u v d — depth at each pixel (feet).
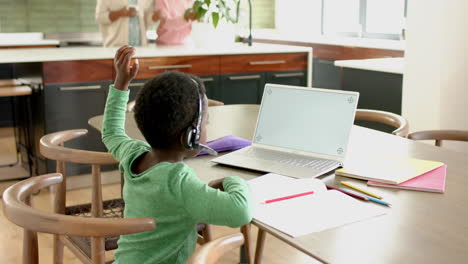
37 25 20.30
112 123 5.28
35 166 12.96
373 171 5.43
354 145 6.60
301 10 22.43
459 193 4.92
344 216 4.39
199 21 15.02
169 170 4.22
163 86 4.26
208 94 13.97
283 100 6.34
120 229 4.23
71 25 20.68
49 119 12.21
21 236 10.07
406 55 11.69
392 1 18.79
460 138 7.85
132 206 4.51
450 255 3.72
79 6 20.63
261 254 7.88
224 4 15.05
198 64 13.69
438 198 4.80
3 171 13.74
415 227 4.19
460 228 4.16
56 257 6.72
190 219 4.37
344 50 18.57
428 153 6.23
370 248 3.84
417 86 11.58
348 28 20.97
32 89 12.64
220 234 9.99
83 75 12.37
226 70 14.06
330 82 19.39
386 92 12.68
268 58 14.53
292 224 4.24
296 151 6.06
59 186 6.87
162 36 15.92
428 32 11.21
